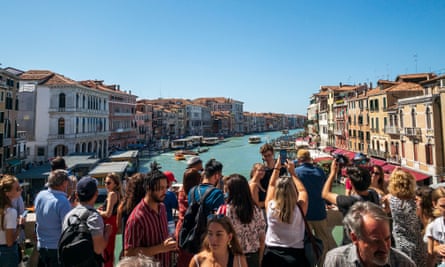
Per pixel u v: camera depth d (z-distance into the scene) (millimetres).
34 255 4715
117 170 31328
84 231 3137
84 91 47781
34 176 26594
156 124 91625
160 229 3572
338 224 5207
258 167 4562
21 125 43094
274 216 3354
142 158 66500
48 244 3725
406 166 27703
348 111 46406
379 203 3709
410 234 3498
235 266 2865
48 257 3709
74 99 44406
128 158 45844
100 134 53500
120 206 4527
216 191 3721
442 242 3449
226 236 2861
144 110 84000
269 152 5031
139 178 4406
